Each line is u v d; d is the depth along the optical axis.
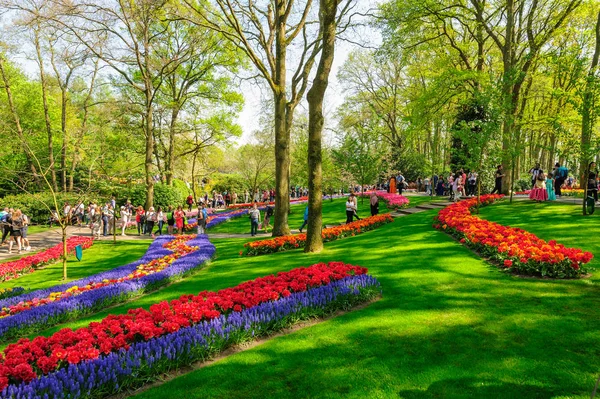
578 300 5.66
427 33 24.44
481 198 18.23
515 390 3.58
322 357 4.53
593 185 15.49
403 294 6.66
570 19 23.92
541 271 6.92
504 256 7.82
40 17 18.41
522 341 4.54
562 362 3.99
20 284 11.84
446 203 21.06
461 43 25.75
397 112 44.09
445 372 3.98
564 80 26.53
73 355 4.21
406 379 3.90
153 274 9.70
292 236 13.55
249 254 12.76
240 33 14.36
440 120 26.83
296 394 3.78
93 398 3.86
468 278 7.21
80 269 13.73
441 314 5.56
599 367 3.85
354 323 5.50
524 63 20.38
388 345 4.71
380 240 12.41
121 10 21.58
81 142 15.73
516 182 29.27
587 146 11.70
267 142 35.22
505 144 19.33
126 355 4.37
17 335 6.71
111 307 8.02
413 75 33.91
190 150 37.34
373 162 27.33
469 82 23.70
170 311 5.55
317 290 6.35
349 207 17.80
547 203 15.77
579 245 8.95
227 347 5.02
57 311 7.29
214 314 5.41
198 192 50.00
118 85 29.05
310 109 11.35
